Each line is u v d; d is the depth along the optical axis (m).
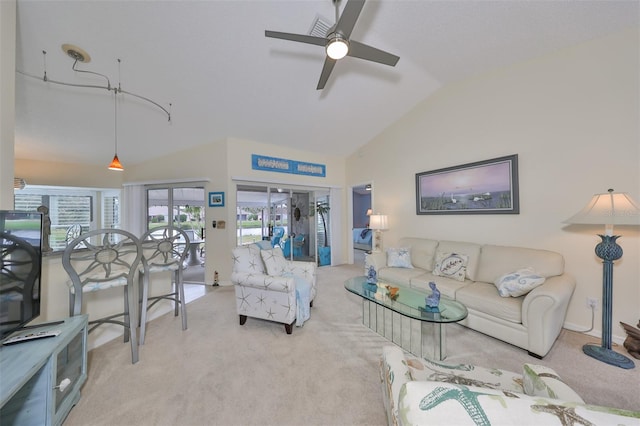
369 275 2.85
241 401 1.54
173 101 3.17
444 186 3.67
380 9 2.29
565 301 2.02
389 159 4.68
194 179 4.22
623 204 1.86
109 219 5.35
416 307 2.12
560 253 2.57
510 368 1.86
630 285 2.18
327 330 2.49
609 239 2.03
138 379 1.74
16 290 1.32
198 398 1.57
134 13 2.04
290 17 2.30
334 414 1.44
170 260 2.75
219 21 2.25
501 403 0.56
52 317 1.92
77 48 2.23
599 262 2.33
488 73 3.16
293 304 2.42
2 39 1.57
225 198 4.23
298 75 3.11
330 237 5.67
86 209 5.14
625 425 0.48
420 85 3.65
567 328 2.48
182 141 4.18
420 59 3.04
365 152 5.26
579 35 2.35
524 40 2.55
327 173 5.60
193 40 2.38
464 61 3.03
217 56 2.61
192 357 2.01
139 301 2.61
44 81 2.55
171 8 2.07
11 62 1.65
